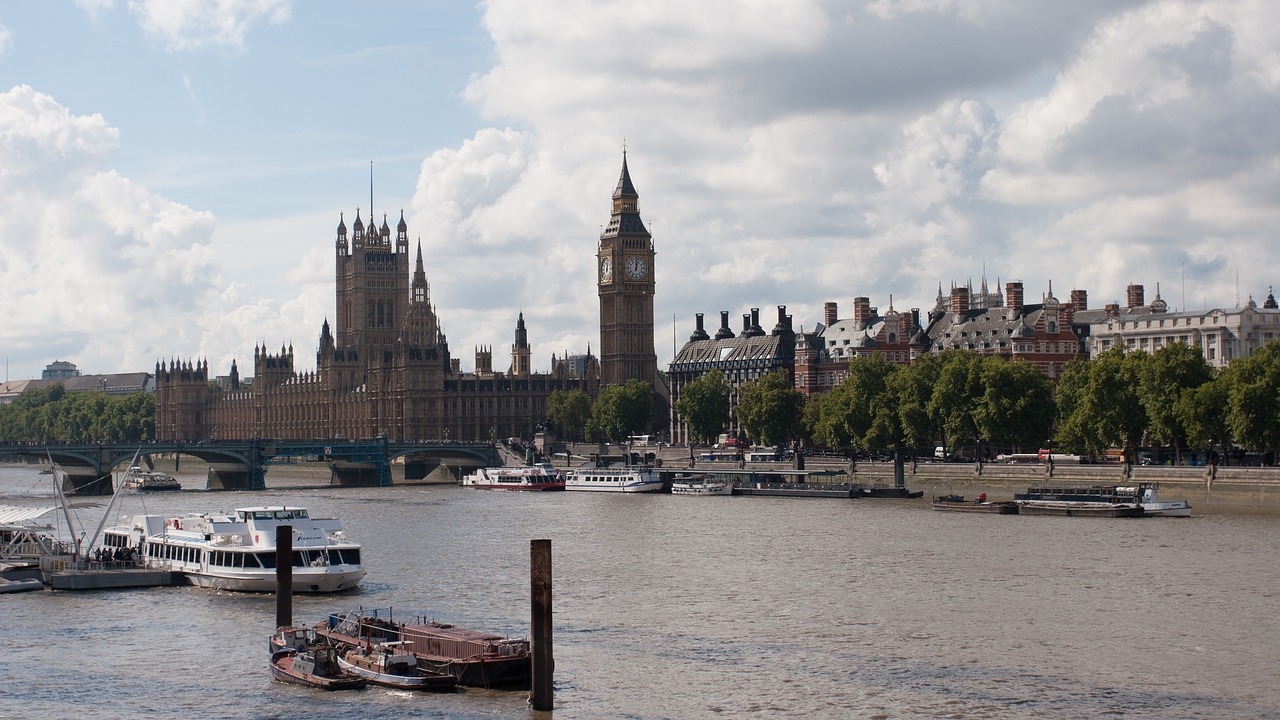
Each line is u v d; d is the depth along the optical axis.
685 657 118.75
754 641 124.25
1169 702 104.38
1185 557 164.88
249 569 152.38
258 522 156.00
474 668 109.94
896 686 109.06
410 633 118.38
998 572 157.00
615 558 177.38
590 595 148.38
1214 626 127.12
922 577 155.00
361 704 106.19
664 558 176.38
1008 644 121.69
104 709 106.56
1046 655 117.69
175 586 157.88
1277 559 162.12
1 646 126.94
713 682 110.75
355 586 155.25
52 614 141.38
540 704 103.19
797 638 125.12
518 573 166.25
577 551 186.12
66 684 113.69
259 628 133.50
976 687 108.50
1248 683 108.81
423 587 156.00
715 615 136.00
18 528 176.75
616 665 116.12
